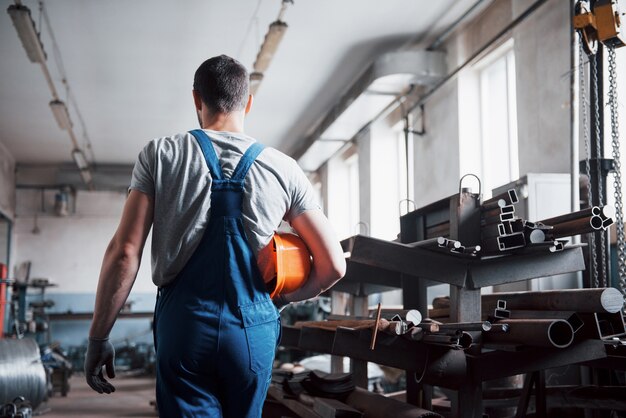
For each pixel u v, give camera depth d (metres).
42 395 5.66
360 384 3.57
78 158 11.02
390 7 6.87
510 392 3.28
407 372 3.22
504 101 6.83
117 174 13.66
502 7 6.43
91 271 13.92
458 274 2.54
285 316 9.93
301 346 3.69
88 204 14.12
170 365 1.36
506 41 6.38
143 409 6.81
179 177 1.41
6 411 4.11
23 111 10.34
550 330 2.14
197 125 11.16
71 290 13.82
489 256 2.56
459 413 2.47
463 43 7.26
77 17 7.04
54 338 13.66
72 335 13.77
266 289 1.45
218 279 1.38
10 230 13.56
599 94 3.59
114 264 1.38
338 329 2.57
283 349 9.10
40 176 13.95
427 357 2.44
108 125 11.12
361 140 10.25
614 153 3.16
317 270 1.53
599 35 3.20
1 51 7.95
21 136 11.86
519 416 2.87
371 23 7.24
